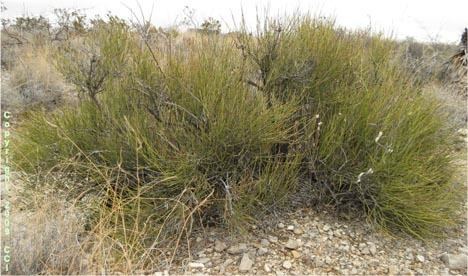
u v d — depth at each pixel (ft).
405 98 9.19
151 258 7.33
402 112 8.72
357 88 9.45
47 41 23.53
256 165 8.60
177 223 7.88
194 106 8.44
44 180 8.96
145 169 8.54
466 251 7.81
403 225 8.23
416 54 16.42
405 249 7.79
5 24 29.01
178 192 8.11
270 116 8.05
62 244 6.89
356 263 7.23
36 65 19.97
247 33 9.43
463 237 8.38
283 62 9.18
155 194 8.06
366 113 8.64
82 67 9.22
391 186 8.06
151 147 8.07
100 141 9.07
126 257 6.66
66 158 8.89
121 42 9.22
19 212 8.34
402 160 8.15
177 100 8.70
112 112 8.86
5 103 16.33
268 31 9.36
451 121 11.08
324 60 9.36
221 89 7.99
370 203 8.52
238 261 7.31
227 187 7.54
